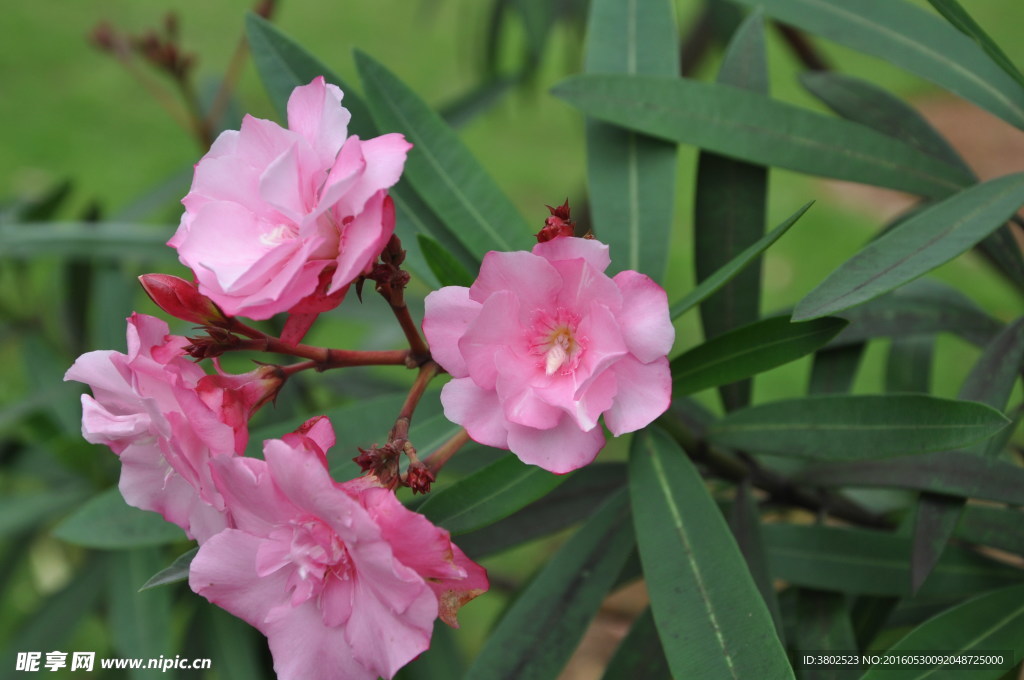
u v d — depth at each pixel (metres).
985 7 1.70
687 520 0.38
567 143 1.56
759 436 0.40
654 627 0.43
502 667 0.40
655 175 0.44
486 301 0.34
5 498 0.56
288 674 0.34
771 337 0.39
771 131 0.43
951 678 0.37
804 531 0.43
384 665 0.33
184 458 0.33
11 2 1.80
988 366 0.40
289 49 0.44
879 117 0.46
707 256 0.44
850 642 0.42
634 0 0.45
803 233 1.36
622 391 0.35
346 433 0.41
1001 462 0.39
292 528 0.34
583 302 0.34
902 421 0.38
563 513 0.46
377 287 0.35
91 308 0.62
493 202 0.42
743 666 0.35
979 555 0.43
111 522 0.44
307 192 0.34
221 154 0.36
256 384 0.36
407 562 0.33
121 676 0.54
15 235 0.54
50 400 0.59
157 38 0.64
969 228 0.37
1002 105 0.43
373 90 0.43
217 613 0.50
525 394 0.34
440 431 0.41
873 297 0.35
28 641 0.54
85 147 1.47
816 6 0.45
